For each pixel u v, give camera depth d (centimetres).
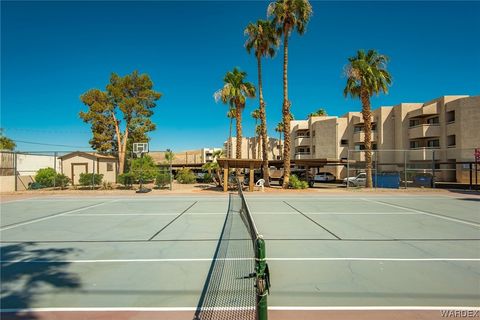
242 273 596
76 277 597
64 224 1197
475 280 575
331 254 751
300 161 3512
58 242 893
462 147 3759
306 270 630
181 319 424
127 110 4016
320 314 437
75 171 3628
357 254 751
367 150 3031
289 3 2866
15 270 641
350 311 446
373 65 3002
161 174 3209
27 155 3378
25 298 500
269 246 829
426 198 2269
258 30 3197
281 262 685
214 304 465
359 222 1220
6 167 2919
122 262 692
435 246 833
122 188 3066
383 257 725
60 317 435
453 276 596
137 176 3091
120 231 1050
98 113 3950
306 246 830
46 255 755
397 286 544
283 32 2973
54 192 2684
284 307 459
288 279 577
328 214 1445
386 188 3088
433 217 1355
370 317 429
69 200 2183
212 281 561
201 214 1456
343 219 1296
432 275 602
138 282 568
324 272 618
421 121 4434
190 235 977
